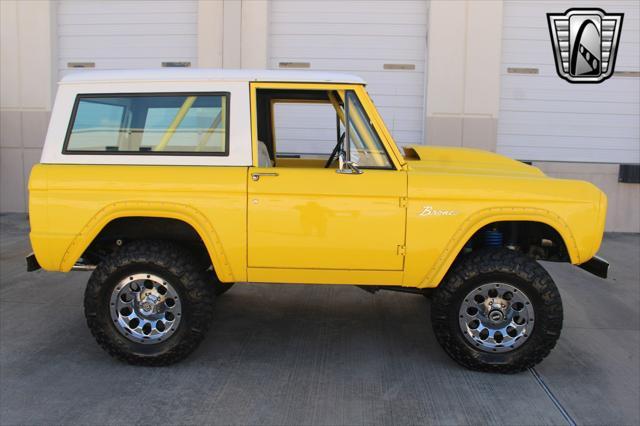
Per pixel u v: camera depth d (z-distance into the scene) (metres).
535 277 3.75
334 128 5.01
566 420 3.36
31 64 9.61
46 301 5.46
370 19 9.26
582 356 4.31
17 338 4.52
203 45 9.23
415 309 5.36
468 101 9.02
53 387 3.68
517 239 4.29
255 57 9.20
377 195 3.78
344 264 3.83
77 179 3.83
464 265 3.85
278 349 4.35
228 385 3.73
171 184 3.80
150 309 3.90
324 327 4.85
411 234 3.79
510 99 9.23
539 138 9.26
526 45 9.12
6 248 7.55
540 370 4.04
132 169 3.85
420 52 9.27
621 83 9.13
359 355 4.26
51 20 9.55
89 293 3.87
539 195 3.79
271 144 4.99
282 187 3.78
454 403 3.53
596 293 5.98
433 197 3.78
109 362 4.07
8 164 9.80
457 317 3.86
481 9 8.87
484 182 3.82
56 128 3.95
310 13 9.30
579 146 9.24
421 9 9.20
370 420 3.32
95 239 4.11
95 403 3.47
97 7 9.66
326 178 3.79
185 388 3.68
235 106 3.89
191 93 3.91
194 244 4.30
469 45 8.93
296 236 3.80
